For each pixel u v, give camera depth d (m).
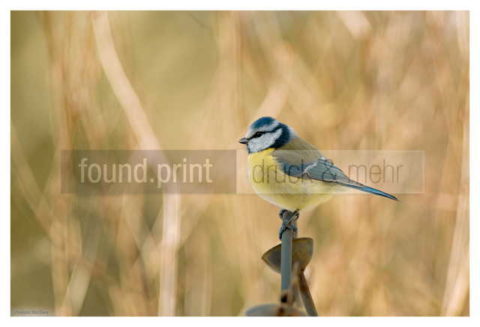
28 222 7.04
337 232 7.10
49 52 6.97
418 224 7.11
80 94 6.98
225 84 7.40
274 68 7.41
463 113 7.02
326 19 7.55
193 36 7.76
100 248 6.97
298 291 4.09
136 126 7.00
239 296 6.97
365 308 6.86
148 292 6.80
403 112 7.25
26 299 6.85
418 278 7.00
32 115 7.12
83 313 6.84
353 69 7.43
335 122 7.27
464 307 6.44
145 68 7.58
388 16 7.37
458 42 7.11
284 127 6.51
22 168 7.07
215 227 7.12
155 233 6.95
